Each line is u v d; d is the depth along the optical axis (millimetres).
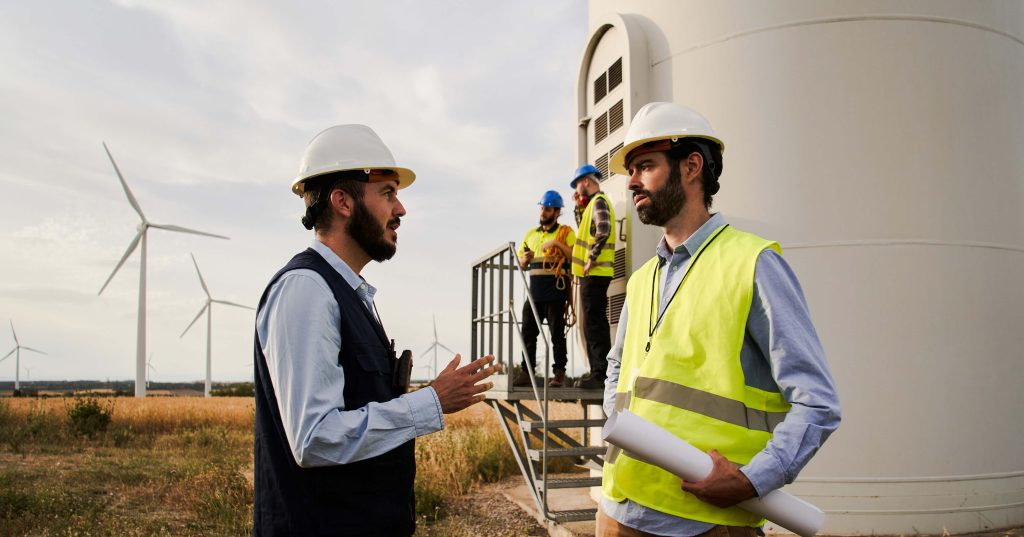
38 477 8812
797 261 5488
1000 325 5520
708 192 2365
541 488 5773
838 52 5555
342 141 2139
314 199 2131
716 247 2199
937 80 5555
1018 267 5699
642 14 6508
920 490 5191
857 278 5375
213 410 19344
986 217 5586
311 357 1785
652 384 2152
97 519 6500
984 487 5285
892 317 5324
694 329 2105
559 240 6125
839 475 5262
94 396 14570
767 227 5582
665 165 2326
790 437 1853
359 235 2111
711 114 5879
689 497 2000
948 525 5180
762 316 2021
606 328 5750
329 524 1806
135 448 12688
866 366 5297
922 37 5570
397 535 1926
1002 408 5445
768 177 5613
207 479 7891
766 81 5688
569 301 6234
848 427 5281
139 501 7590
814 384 1904
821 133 5527
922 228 5410
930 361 5297
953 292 5395
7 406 16125
